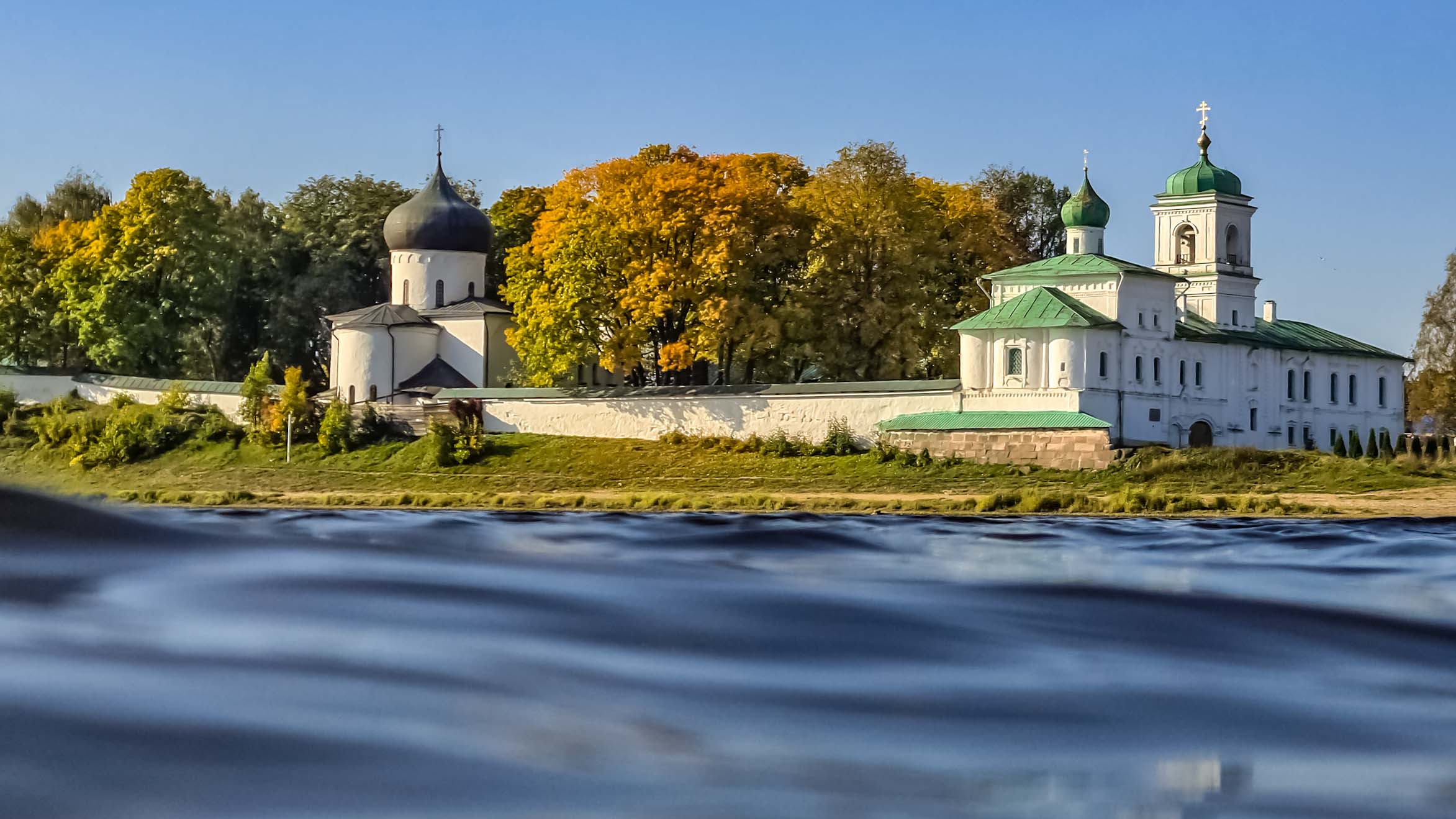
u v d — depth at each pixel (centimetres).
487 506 7688
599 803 1831
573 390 10719
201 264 12888
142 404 11712
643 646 2594
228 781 1816
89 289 12675
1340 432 11981
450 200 12362
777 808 1856
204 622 2502
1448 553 4988
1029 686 2511
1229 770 2122
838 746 2116
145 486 9856
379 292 14500
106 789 1767
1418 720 2411
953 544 5066
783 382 11212
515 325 12000
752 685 2383
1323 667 2791
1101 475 9119
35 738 1894
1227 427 10975
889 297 10825
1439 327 13638
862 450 9838
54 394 12394
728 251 10369
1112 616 3216
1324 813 1967
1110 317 10156
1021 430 9419
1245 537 5669
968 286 11256
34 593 2589
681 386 10544
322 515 5931
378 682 2230
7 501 3114
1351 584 3972
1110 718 2344
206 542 3161
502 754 1973
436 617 2683
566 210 10700
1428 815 1972
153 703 2052
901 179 10988
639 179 10406
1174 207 11731
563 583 3155
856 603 3159
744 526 5569
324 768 1873
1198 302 11575
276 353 13712
